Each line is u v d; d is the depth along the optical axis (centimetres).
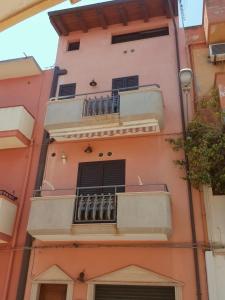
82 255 877
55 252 899
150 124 951
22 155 1097
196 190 880
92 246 882
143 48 1195
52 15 1281
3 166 1094
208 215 834
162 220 776
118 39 1278
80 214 842
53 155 1056
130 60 1181
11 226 953
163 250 829
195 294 757
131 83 1124
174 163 930
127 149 996
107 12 1261
